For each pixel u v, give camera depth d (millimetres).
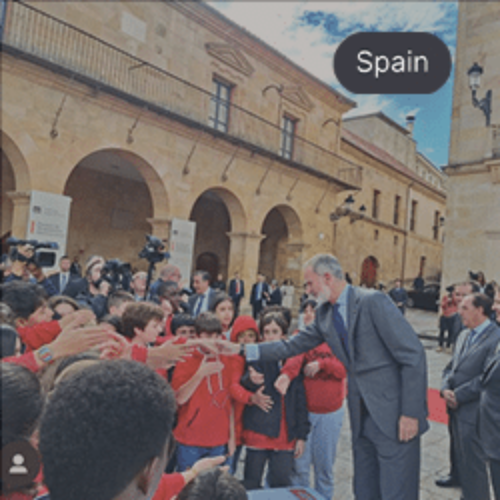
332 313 2715
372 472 2672
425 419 2488
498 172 10875
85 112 10227
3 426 854
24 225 9289
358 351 2590
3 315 1831
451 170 11875
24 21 9641
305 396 2996
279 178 15797
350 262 21953
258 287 13672
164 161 12008
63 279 6258
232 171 14008
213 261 20312
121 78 11469
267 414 2820
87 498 740
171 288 4188
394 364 2566
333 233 18391
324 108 18422
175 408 904
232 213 14734
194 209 19297
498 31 11109
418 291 23516
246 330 3094
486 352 3174
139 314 2467
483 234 11328
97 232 15758
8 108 8938
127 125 11125
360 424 2652
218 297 4000
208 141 13109
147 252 4379
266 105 15672
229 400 2893
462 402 3172
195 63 13336
